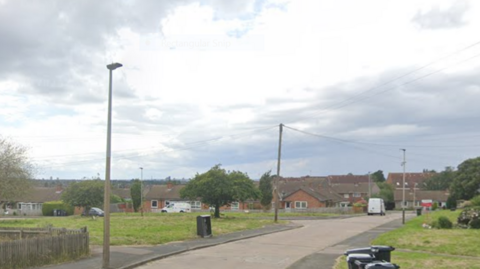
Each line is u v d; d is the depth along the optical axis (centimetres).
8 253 1525
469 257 1880
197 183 4731
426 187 12800
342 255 2044
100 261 1772
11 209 8700
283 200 8694
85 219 4878
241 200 4788
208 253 2141
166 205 8412
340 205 10206
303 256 2030
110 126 1772
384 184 12012
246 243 2616
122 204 8562
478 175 7544
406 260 1759
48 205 7850
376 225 4091
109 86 1792
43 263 1666
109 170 1741
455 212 5053
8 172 4888
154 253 2030
